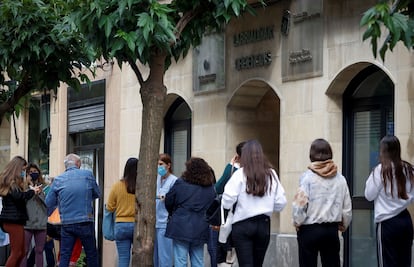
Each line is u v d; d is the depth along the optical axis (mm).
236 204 10352
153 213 9938
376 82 13297
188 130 17422
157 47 9938
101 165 19766
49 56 12672
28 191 13844
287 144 14219
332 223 10227
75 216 13406
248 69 15141
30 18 12102
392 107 13008
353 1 12961
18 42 12188
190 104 16656
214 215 10648
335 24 13289
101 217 19594
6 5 11945
